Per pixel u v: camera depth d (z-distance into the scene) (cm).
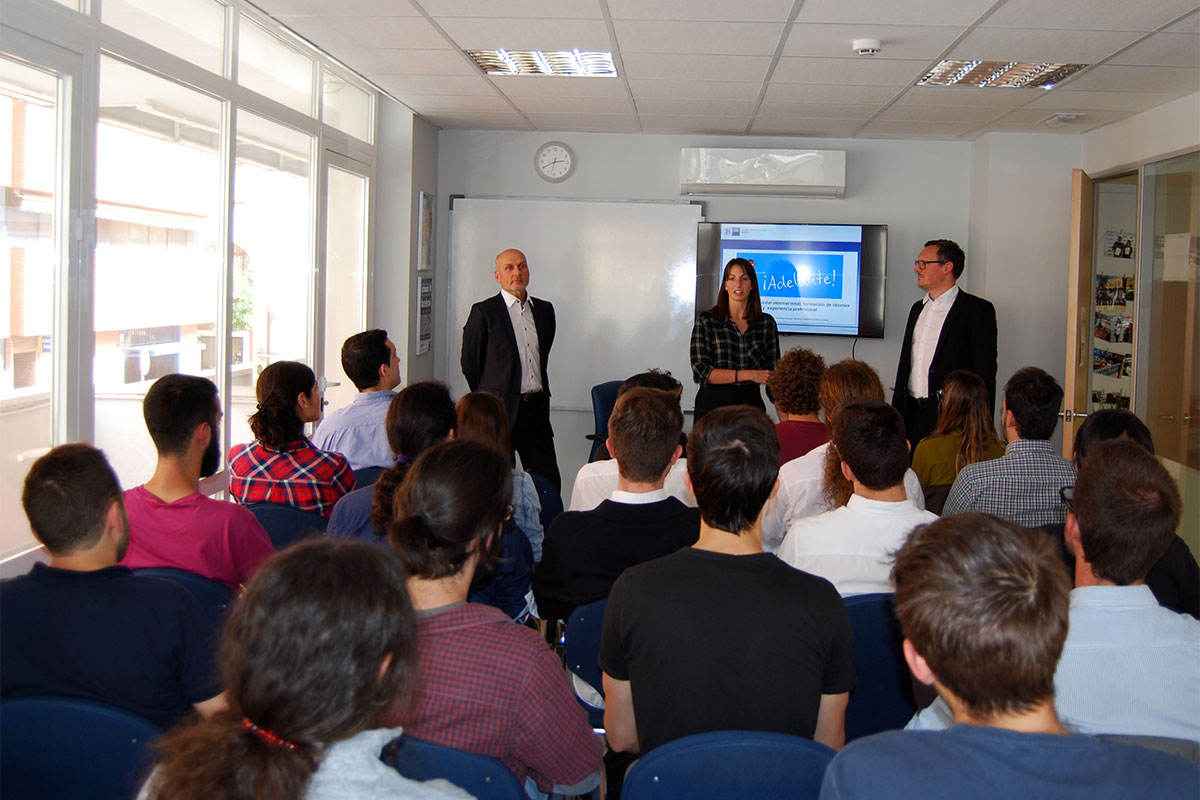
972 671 96
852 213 680
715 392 507
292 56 494
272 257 477
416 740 132
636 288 686
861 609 203
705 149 665
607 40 428
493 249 691
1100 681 148
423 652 135
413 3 378
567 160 686
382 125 628
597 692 235
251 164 445
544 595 230
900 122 611
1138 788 91
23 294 284
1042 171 640
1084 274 549
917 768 95
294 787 80
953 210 678
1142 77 477
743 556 161
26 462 288
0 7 262
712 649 155
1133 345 575
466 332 556
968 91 519
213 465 240
